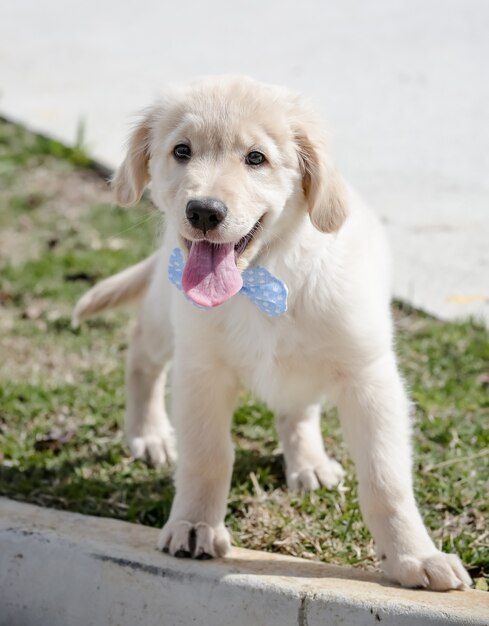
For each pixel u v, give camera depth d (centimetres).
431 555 378
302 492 475
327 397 438
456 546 421
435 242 728
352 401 405
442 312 639
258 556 403
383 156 884
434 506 453
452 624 338
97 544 401
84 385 589
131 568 388
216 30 1336
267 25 1337
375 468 394
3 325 668
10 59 1266
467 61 1115
